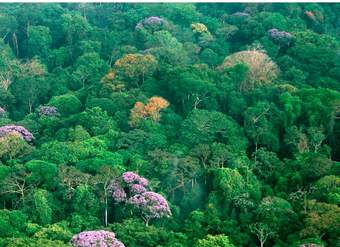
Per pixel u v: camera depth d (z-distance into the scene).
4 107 116.88
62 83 123.31
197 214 77.62
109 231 72.19
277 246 70.69
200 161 89.38
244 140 94.00
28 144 95.00
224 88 105.38
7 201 83.00
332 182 77.56
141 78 113.50
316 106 96.38
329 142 95.88
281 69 118.50
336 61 117.00
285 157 94.62
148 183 82.31
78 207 79.00
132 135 93.38
